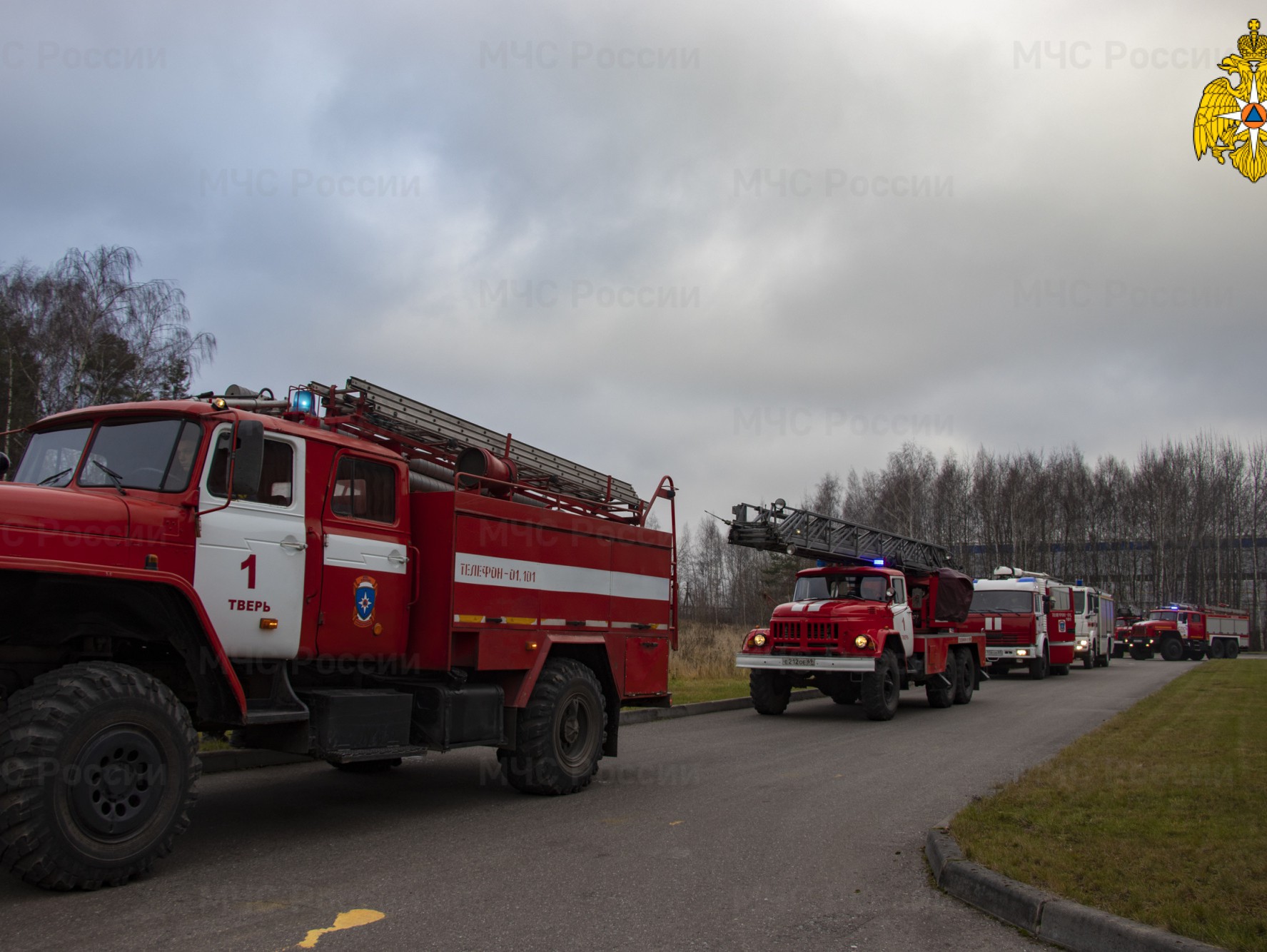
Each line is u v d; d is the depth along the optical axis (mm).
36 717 4449
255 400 6770
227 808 6820
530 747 7438
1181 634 37938
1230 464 61250
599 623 8617
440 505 7164
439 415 7855
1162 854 4977
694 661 20422
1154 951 3625
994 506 57094
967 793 7691
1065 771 7695
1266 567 61656
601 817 6695
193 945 3867
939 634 16234
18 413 21078
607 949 3898
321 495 6461
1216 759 8328
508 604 7531
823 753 10141
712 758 9766
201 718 5523
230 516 5754
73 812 4504
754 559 49875
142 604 5250
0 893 4551
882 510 51500
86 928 4055
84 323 21969
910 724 13344
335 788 7754
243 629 5773
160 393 22922
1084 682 23000
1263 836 5355
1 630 5008
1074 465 62875
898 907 4555
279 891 4691
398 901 4547
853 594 15047
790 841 5945
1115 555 61219
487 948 3883
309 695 6148
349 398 7250
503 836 6051
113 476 5480
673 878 5047
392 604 6895
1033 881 4477
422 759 9492
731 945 3975
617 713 8758
